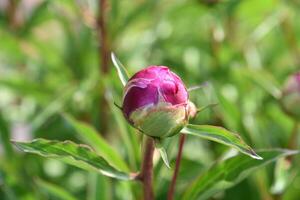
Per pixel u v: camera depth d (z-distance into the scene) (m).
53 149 0.60
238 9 0.90
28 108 0.90
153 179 0.67
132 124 0.59
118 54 0.88
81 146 0.61
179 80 0.59
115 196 0.75
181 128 0.59
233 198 0.76
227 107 0.75
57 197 0.74
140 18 0.90
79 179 0.86
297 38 0.96
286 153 0.63
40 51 0.89
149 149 0.62
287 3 0.93
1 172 0.73
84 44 0.89
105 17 0.85
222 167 0.64
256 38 0.90
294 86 0.74
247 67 0.86
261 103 0.84
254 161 0.63
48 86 0.87
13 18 0.92
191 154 0.83
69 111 0.85
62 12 0.89
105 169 0.62
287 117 0.79
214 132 0.59
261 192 0.75
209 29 0.89
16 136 0.88
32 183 0.76
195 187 0.65
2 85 0.87
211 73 0.87
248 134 0.75
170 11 0.90
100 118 0.85
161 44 0.90
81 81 0.85
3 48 0.88
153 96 0.59
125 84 0.61
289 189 0.75
